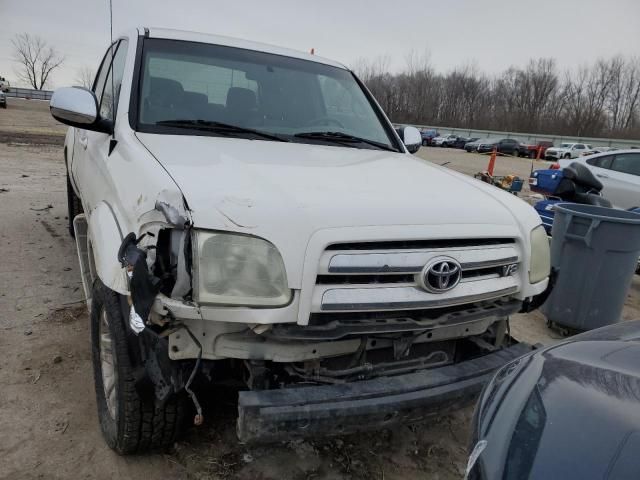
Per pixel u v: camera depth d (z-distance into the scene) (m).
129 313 2.10
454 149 47.38
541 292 2.54
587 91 72.06
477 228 2.19
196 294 1.80
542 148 41.47
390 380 2.06
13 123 22.34
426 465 2.62
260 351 1.97
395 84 75.88
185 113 2.93
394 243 2.00
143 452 2.45
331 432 1.91
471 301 2.17
